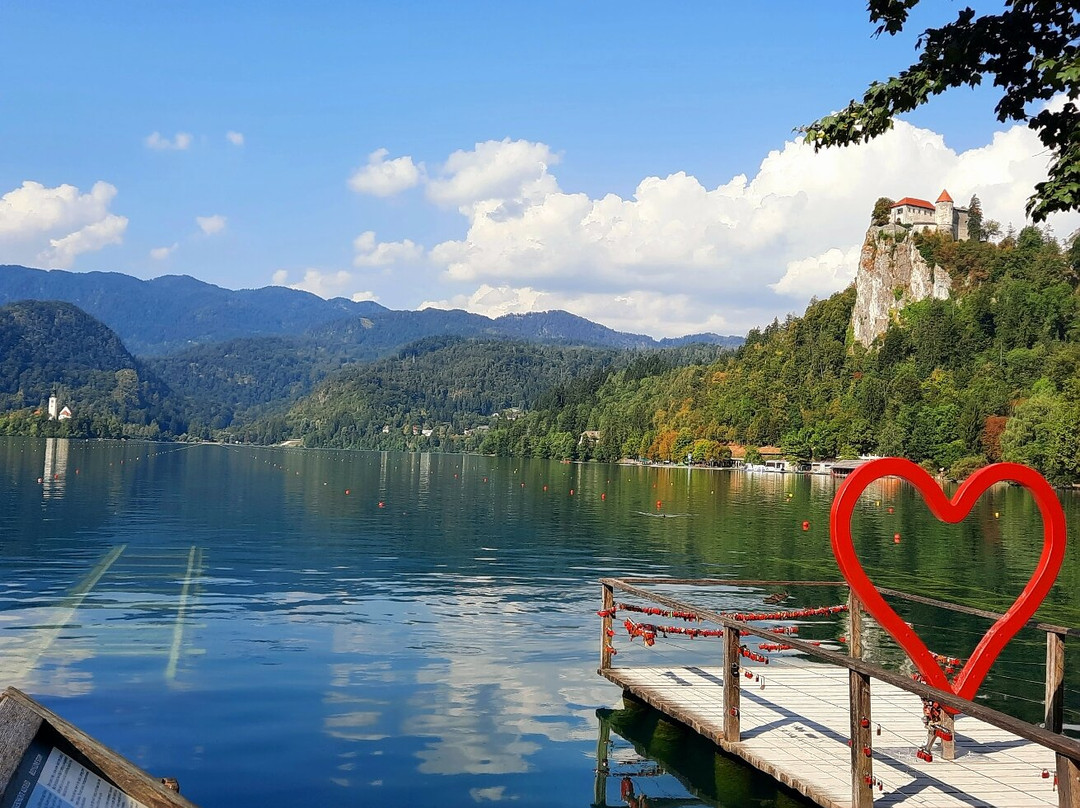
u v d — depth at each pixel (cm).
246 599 2534
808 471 16588
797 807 1174
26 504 5575
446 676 1761
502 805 1148
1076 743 738
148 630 2089
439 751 1338
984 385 14825
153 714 1469
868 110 1222
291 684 1667
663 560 3628
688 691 1542
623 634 2188
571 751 1362
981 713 827
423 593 2717
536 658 1925
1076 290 18812
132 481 8412
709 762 1330
